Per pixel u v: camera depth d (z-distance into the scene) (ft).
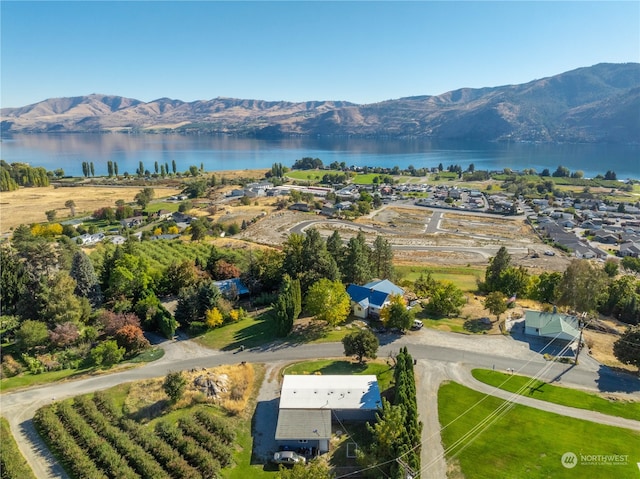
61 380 212.02
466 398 193.16
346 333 255.29
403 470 140.97
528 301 311.47
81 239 551.18
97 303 294.46
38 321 248.73
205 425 176.04
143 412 185.57
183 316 271.90
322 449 164.76
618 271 458.50
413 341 244.42
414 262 474.90
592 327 264.52
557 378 208.44
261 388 203.21
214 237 552.00
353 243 316.81
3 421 180.14
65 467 155.74
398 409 154.30
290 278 283.59
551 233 619.67
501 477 150.30
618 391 198.39
